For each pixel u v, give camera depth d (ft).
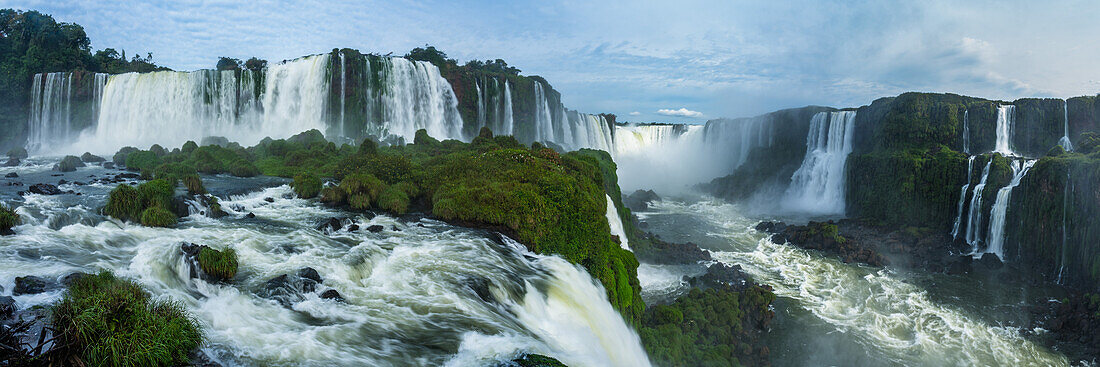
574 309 86.89
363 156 159.12
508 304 76.69
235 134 300.40
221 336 52.06
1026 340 131.44
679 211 294.87
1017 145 246.47
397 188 131.64
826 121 317.01
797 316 144.15
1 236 74.69
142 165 181.78
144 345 42.39
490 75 373.40
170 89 287.89
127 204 93.56
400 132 316.60
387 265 81.97
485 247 97.40
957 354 124.88
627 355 94.27
